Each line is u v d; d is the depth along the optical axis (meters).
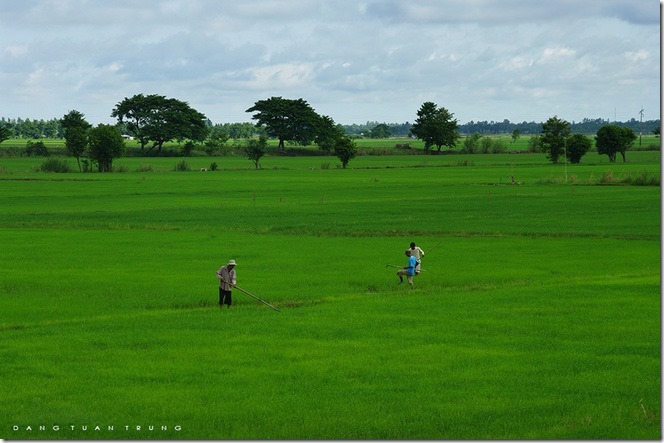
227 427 30.38
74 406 32.53
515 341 42.69
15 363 38.78
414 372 37.03
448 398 33.38
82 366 38.25
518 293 57.84
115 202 149.12
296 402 32.94
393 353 40.31
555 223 110.56
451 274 68.38
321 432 29.80
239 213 127.06
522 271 69.94
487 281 65.06
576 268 71.56
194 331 45.53
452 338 43.41
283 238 95.88
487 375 36.53
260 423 30.75
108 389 34.62
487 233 100.44
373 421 30.73
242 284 63.22
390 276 67.25
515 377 36.22
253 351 40.88
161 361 39.06
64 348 41.69
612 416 31.25
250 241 92.81
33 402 33.06
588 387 34.69
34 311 52.84
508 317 48.97
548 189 174.75
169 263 75.25
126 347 42.00
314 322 47.84
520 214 123.25
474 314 49.94
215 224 112.44
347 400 33.19
